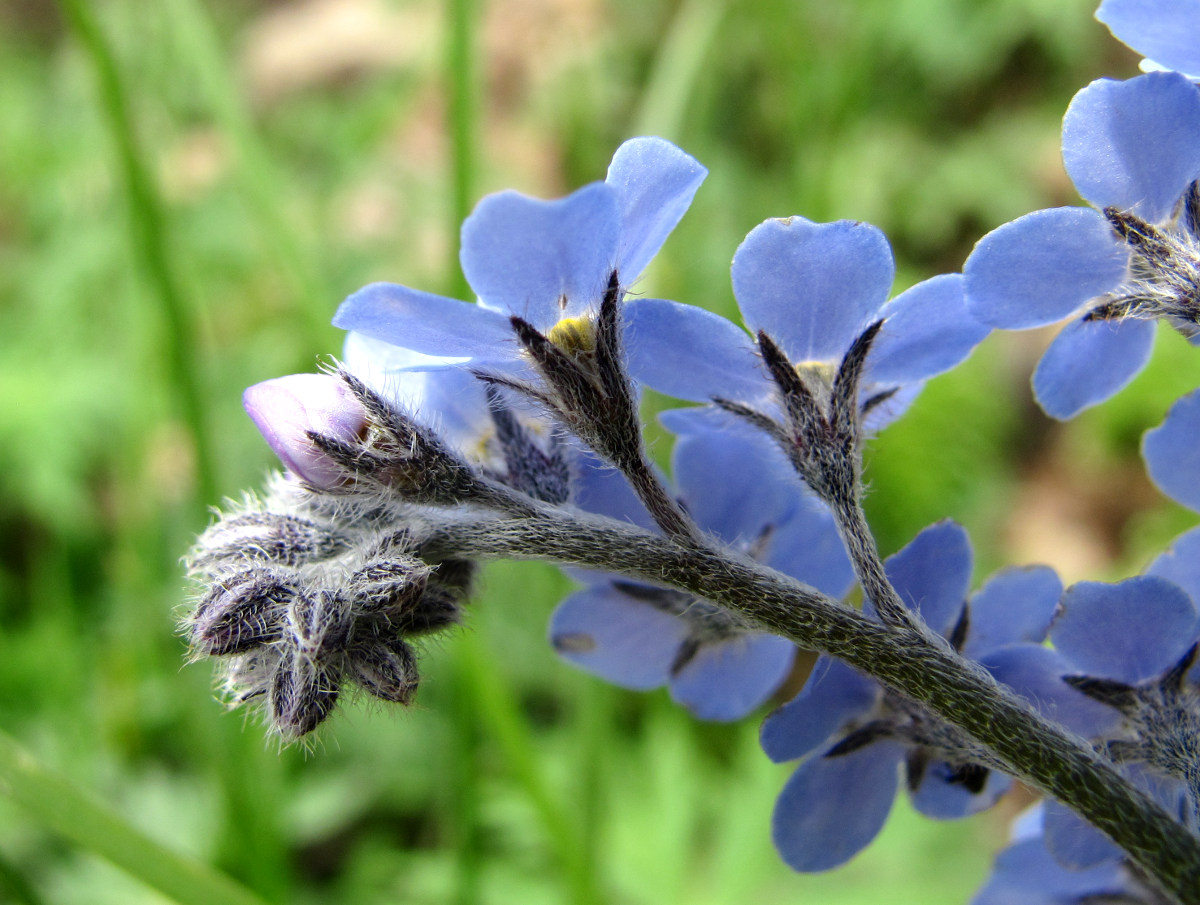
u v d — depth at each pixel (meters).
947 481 0.17
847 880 0.13
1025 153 0.20
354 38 0.23
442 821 0.14
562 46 0.20
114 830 0.06
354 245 0.18
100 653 0.15
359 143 0.19
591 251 0.05
